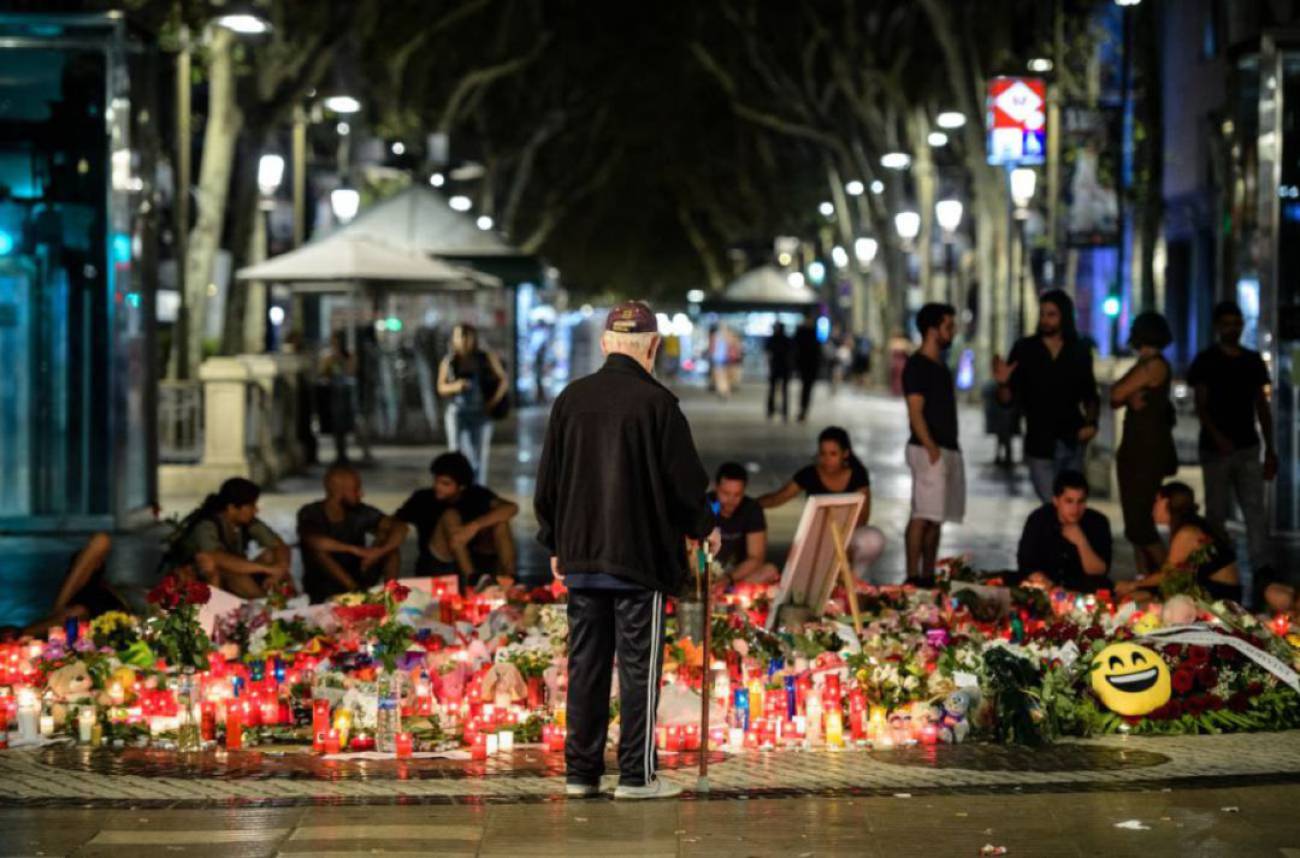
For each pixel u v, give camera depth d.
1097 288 43.53
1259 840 6.89
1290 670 9.02
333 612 10.20
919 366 13.55
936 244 48.81
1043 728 8.59
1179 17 40.81
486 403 20.48
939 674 8.86
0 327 18.08
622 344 7.72
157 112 19.06
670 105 70.19
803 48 52.50
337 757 8.34
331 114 40.59
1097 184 30.55
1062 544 11.71
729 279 85.12
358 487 12.34
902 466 26.66
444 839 6.93
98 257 18.02
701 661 9.00
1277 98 17.62
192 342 27.39
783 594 10.13
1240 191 18.14
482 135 58.34
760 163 70.94
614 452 7.54
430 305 35.72
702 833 7.02
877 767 8.12
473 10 46.38
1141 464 13.31
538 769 8.10
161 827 7.10
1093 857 6.68
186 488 21.75
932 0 35.09
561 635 9.59
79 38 17.73
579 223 87.81
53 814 7.30
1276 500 17.77
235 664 9.22
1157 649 9.09
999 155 27.22
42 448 18.09
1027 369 14.04
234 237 30.00
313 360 28.66
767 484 23.75
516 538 17.64
